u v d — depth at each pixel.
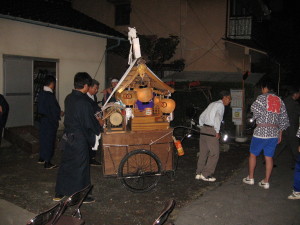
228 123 9.77
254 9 15.04
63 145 4.30
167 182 5.27
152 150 4.93
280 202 4.42
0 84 8.09
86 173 4.32
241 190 4.88
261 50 12.12
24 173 5.71
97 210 4.19
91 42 10.35
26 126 8.18
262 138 4.79
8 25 8.16
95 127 4.28
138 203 4.42
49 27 9.13
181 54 14.61
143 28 15.26
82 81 4.32
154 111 5.01
